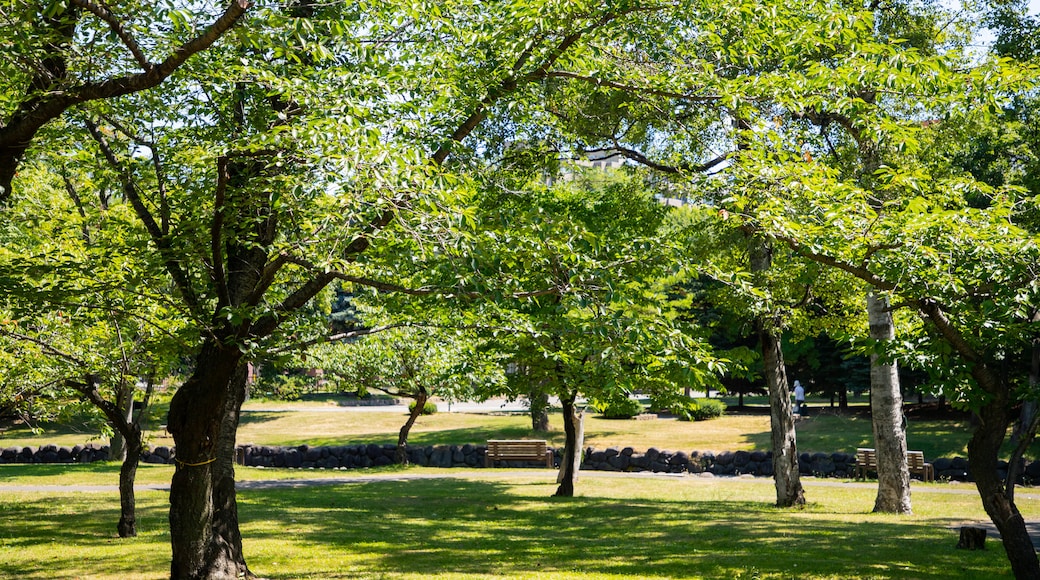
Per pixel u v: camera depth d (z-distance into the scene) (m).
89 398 12.91
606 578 9.27
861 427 30.34
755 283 14.74
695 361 7.83
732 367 8.80
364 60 8.73
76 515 15.87
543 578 9.30
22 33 5.91
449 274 7.54
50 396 12.80
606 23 9.72
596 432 31.88
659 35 10.42
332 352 23.50
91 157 9.30
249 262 9.38
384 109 8.54
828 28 9.94
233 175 8.72
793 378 38.41
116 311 8.70
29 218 11.43
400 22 9.11
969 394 8.17
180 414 8.97
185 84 8.76
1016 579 8.20
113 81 6.12
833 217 8.46
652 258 8.18
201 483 9.13
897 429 16.17
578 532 13.37
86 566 10.49
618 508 16.80
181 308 8.62
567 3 8.91
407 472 26.72
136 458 13.44
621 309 7.67
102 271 9.32
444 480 23.81
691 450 26.98
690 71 10.56
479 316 8.55
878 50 9.69
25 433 35.03
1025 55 16.41
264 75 7.29
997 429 8.27
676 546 11.62
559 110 13.59
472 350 13.55
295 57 7.11
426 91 9.15
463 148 9.30
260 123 8.30
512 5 9.14
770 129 10.51
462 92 9.26
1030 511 15.42
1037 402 8.37
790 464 17.36
